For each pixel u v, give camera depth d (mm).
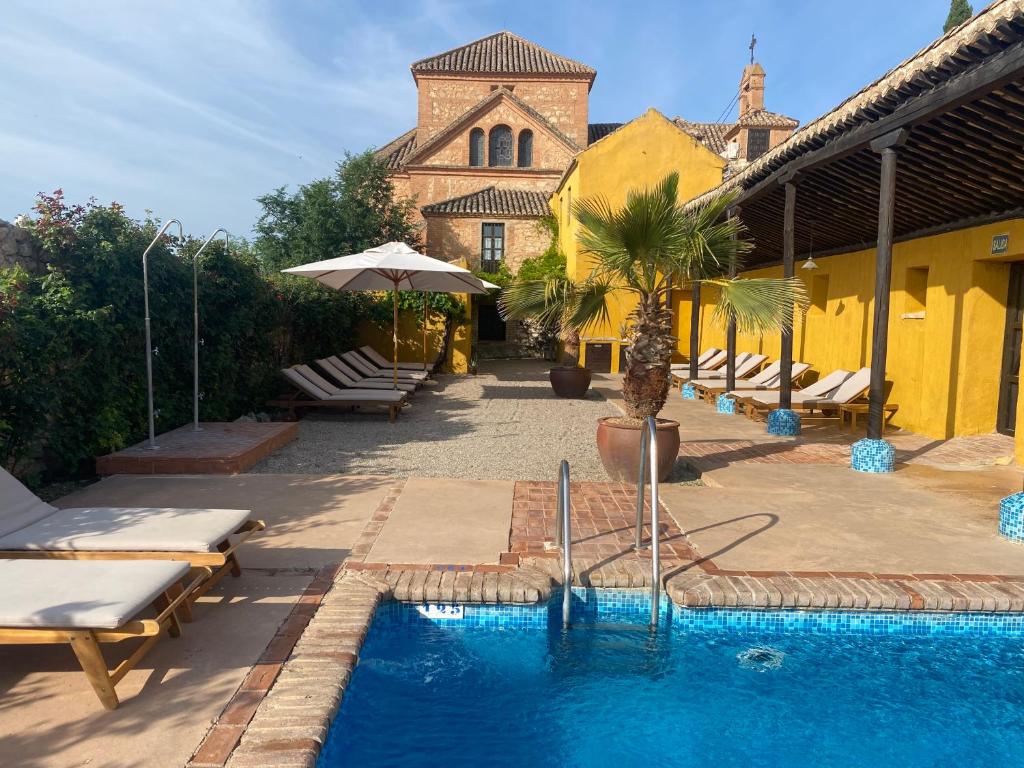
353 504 6109
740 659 4086
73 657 3500
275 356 12977
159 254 8172
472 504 6164
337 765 3154
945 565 4836
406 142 30781
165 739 2805
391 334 18922
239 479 6918
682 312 21406
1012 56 5367
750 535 5434
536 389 15945
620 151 20172
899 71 6590
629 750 3297
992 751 3316
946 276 9961
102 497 6195
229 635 3699
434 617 4371
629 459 7008
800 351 15078
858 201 10617
